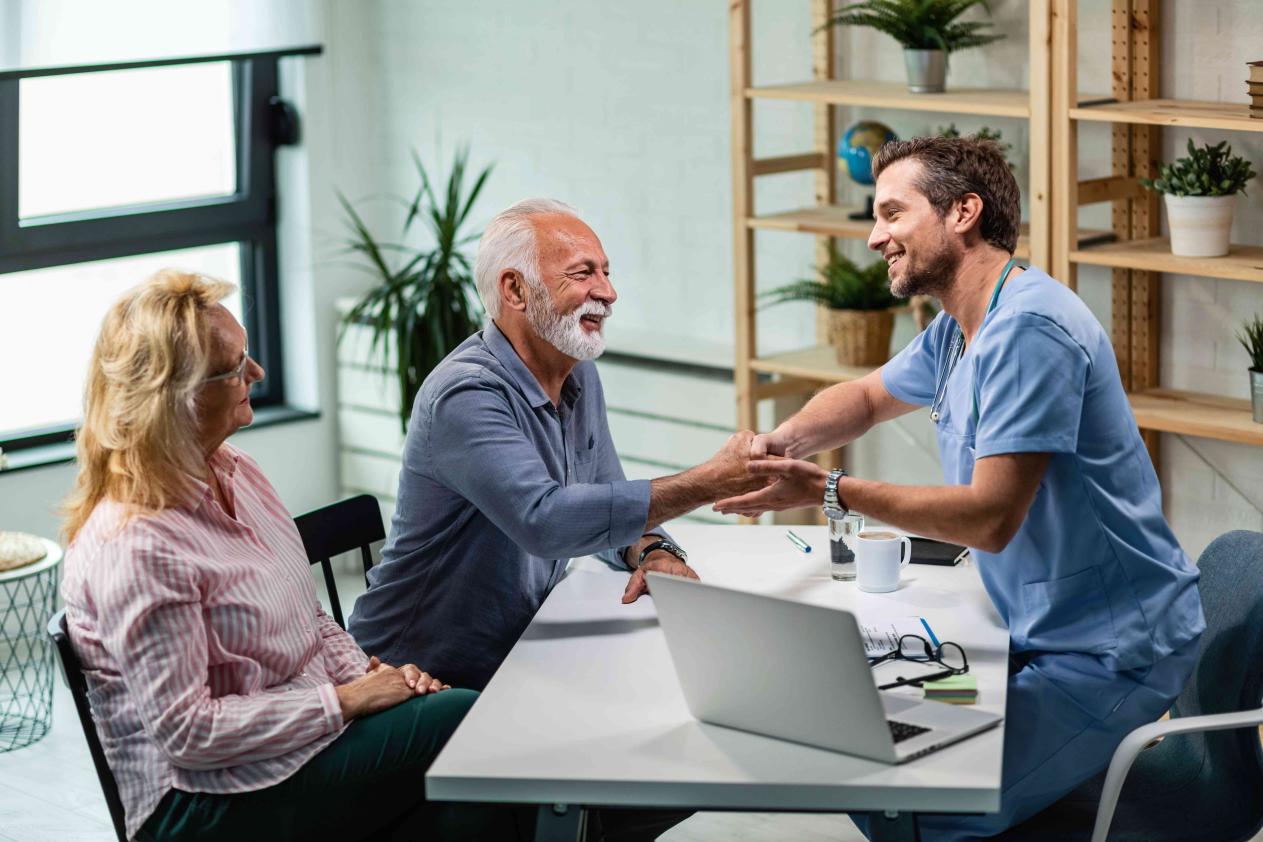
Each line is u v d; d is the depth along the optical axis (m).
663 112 4.61
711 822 3.30
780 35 4.30
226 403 2.20
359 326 5.18
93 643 2.12
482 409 2.46
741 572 2.60
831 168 4.21
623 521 2.39
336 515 2.69
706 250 4.62
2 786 3.59
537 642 2.30
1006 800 2.23
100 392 2.16
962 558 2.63
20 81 4.63
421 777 2.21
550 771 1.85
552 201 2.64
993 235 2.35
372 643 2.62
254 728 2.10
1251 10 3.42
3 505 4.58
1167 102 3.52
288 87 5.17
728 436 4.43
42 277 4.84
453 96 5.13
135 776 2.12
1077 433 2.22
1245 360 3.59
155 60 4.73
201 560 2.12
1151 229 3.67
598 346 2.56
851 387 2.74
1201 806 2.23
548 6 4.81
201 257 5.21
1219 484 3.66
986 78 3.89
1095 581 2.28
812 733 1.89
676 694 2.09
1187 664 2.31
